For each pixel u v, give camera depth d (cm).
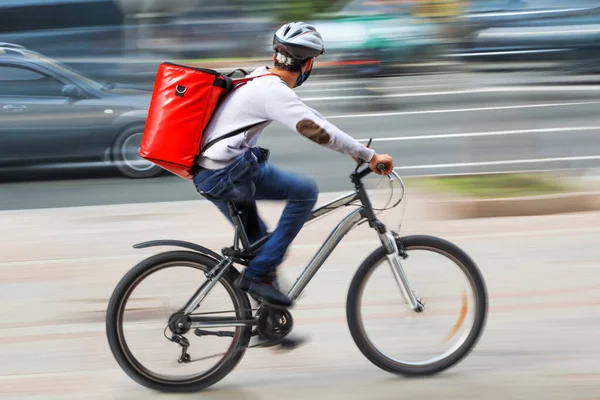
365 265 641
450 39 2406
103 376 666
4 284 881
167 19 2308
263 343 635
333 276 870
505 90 2280
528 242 965
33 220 1148
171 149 579
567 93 2230
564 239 972
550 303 787
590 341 702
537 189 1129
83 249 1001
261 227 636
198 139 581
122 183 1447
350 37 2308
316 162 1517
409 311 651
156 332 626
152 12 2197
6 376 666
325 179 1366
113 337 620
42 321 780
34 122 1456
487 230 1012
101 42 1923
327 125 578
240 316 631
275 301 620
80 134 1463
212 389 641
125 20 2011
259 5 2681
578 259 905
